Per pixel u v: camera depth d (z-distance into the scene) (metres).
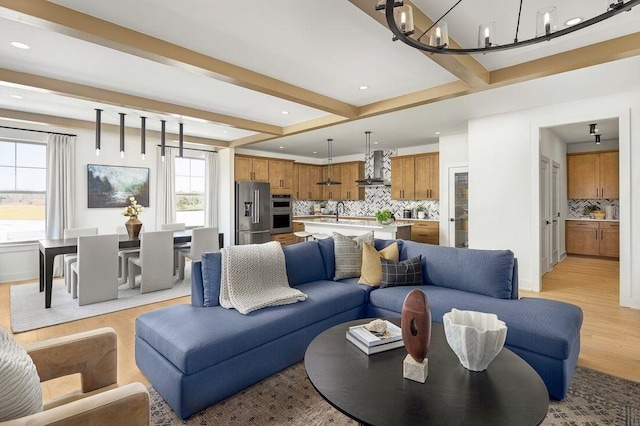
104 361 1.53
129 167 6.12
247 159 7.43
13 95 3.95
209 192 7.26
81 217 5.61
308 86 3.73
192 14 2.32
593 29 2.53
